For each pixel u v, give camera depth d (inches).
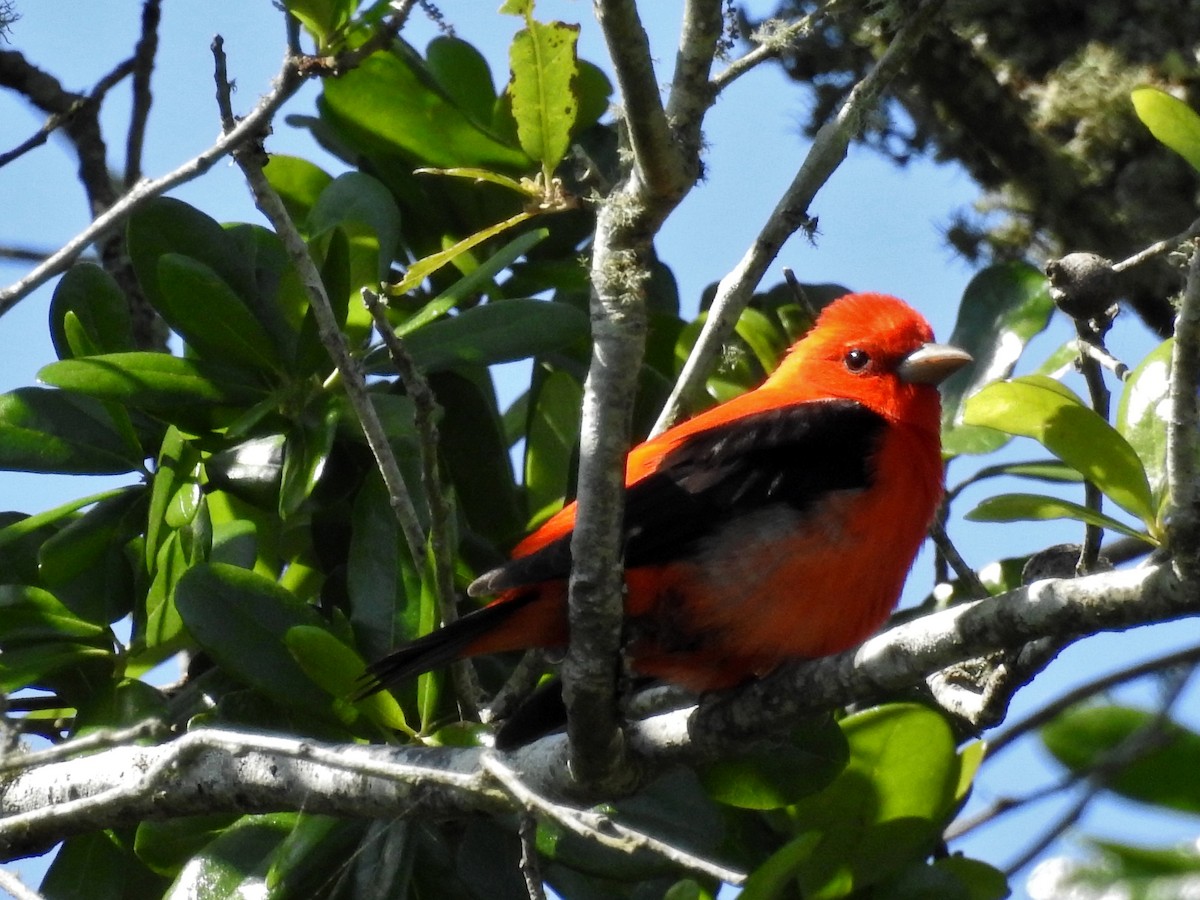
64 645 417.1
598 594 313.1
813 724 383.2
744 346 505.7
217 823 403.9
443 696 420.8
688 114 314.8
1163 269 545.0
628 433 304.2
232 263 438.3
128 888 415.5
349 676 378.3
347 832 383.6
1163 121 334.6
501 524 462.9
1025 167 562.9
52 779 380.5
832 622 397.4
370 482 416.5
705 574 391.9
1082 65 559.2
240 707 401.1
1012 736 395.2
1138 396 366.9
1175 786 282.4
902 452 409.7
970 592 413.7
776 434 404.5
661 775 358.6
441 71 509.4
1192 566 276.7
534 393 486.3
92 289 449.7
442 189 489.1
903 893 378.9
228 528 425.7
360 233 450.3
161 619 406.0
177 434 412.5
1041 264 569.3
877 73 375.6
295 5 363.9
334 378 425.1
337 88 478.6
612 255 301.7
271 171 502.0
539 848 380.8
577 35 328.8
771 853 405.7
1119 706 298.7
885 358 434.9
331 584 443.5
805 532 392.5
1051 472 460.1
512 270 490.0
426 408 350.9
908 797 386.9
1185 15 554.6
